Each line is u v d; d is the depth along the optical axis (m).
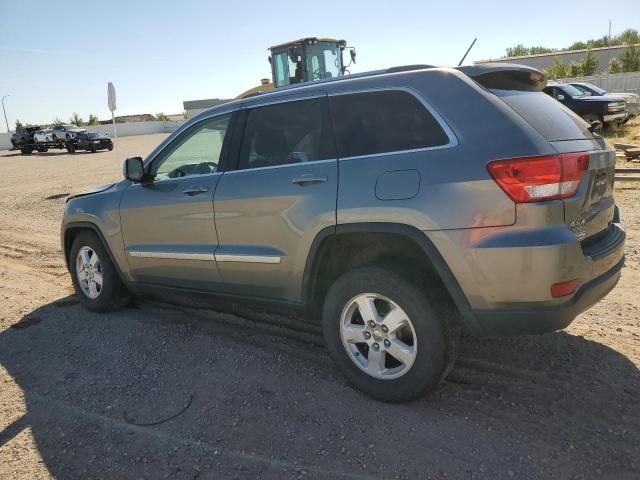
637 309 4.41
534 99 3.21
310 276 3.46
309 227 3.35
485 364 3.62
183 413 3.26
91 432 3.12
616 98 16.58
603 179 3.16
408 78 3.18
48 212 12.24
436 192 2.88
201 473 2.70
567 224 2.75
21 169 25.64
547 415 3.02
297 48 13.74
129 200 4.54
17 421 3.29
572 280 2.76
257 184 3.64
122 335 4.53
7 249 8.40
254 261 3.69
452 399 3.24
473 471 2.61
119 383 3.70
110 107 14.28
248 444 2.92
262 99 3.82
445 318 3.04
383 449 2.81
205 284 4.15
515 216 2.70
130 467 2.78
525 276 2.71
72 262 5.22
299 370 3.71
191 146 4.23
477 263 2.79
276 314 4.75
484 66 3.14
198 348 4.17
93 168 23.48
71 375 3.87
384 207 3.03
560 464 2.62
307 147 3.48
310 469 2.68
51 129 37.12
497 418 3.02
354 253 3.52
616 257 3.17
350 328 3.31
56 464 2.84
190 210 4.04
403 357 3.11
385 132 3.18
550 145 2.77
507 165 2.71
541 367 3.54
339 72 14.68
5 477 2.75
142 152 31.08
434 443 2.83
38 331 4.75
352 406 3.23
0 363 4.15
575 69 43.75
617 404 3.09
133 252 4.56
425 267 3.17
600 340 3.89
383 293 3.10
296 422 3.09
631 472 2.55
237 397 3.40
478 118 2.90
